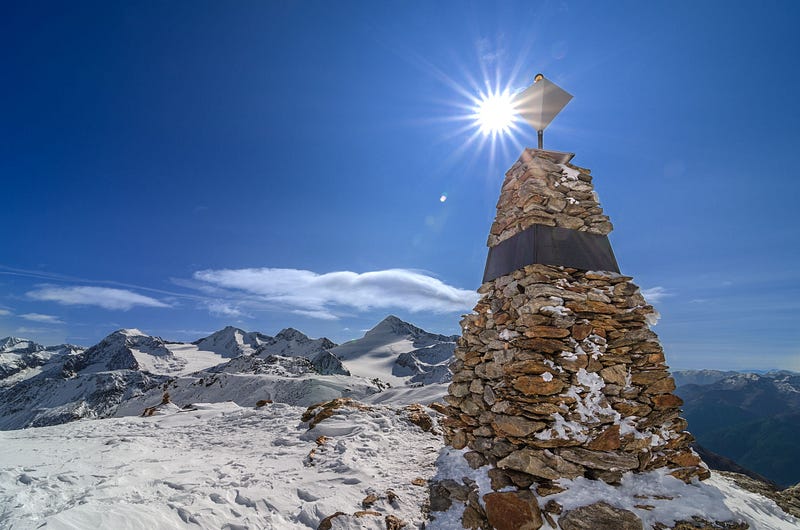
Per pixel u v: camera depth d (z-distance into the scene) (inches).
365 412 487.5
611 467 226.4
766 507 237.5
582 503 211.3
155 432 504.1
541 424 234.2
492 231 347.3
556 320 257.1
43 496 241.4
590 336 259.9
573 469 226.5
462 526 227.6
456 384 329.1
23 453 366.6
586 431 233.9
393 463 326.6
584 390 245.6
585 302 267.9
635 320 272.7
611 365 255.8
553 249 282.5
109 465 321.4
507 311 290.8
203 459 358.3
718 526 201.5
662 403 250.2
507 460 238.8
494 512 218.5
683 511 208.8
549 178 311.1
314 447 379.2
